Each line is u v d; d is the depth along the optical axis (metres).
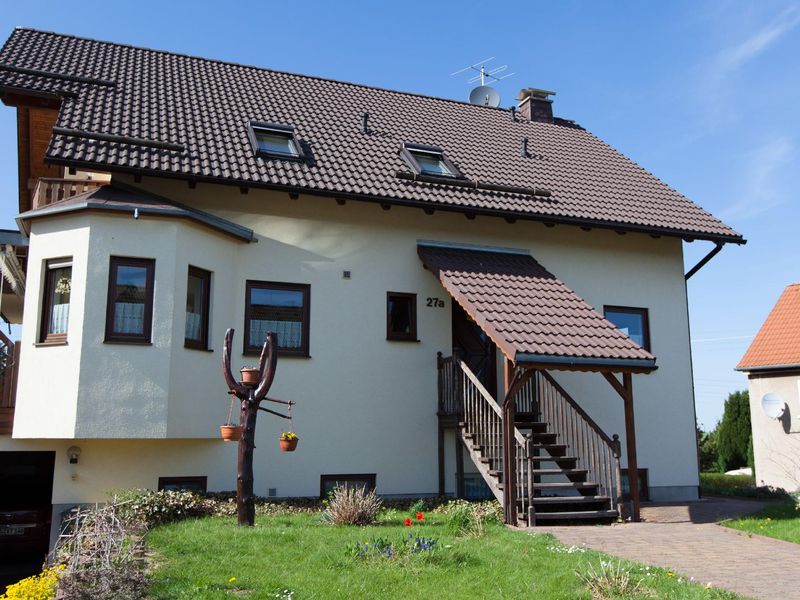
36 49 15.48
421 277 14.41
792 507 12.89
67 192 12.73
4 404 11.55
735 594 6.95
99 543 7.44
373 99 18.33
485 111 19.95
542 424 13.67
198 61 17.48
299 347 13.35
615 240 16.20
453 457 13.97
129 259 11.59
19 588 6.20
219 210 13.12
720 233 15.95
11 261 14.38
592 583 6.91
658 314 16.30
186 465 12.17
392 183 14.06
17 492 13.88
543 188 15.80
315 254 13.66
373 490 12.23
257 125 14.64
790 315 25.69
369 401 13.57
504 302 12.61
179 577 6.84
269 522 10.09
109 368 11.16
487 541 9.02
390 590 6.70
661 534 10.30
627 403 11.97
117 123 13.16
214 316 12.48
